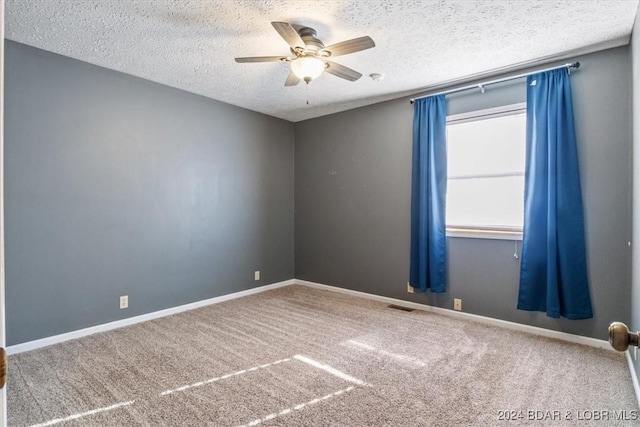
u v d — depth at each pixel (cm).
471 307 355
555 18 240
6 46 270
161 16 238
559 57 300
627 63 275
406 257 404
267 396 215
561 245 293
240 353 275
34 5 223
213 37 268
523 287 315
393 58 304
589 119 289
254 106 444
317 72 257
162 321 351
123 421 190
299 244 516
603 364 255
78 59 306
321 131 485
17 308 278
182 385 227
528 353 275
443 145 365
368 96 404
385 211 421
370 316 366
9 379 234
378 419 193
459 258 362
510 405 206
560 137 294
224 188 428
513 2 222
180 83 363
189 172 392
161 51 290
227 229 432
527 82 315
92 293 318
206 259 409
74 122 306
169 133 373
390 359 265
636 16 228
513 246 330
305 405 206
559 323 304
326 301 423
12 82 273
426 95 384
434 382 231
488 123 348
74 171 306
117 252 334
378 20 244
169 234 375
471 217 359
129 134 341
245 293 452
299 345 291
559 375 240
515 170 333
